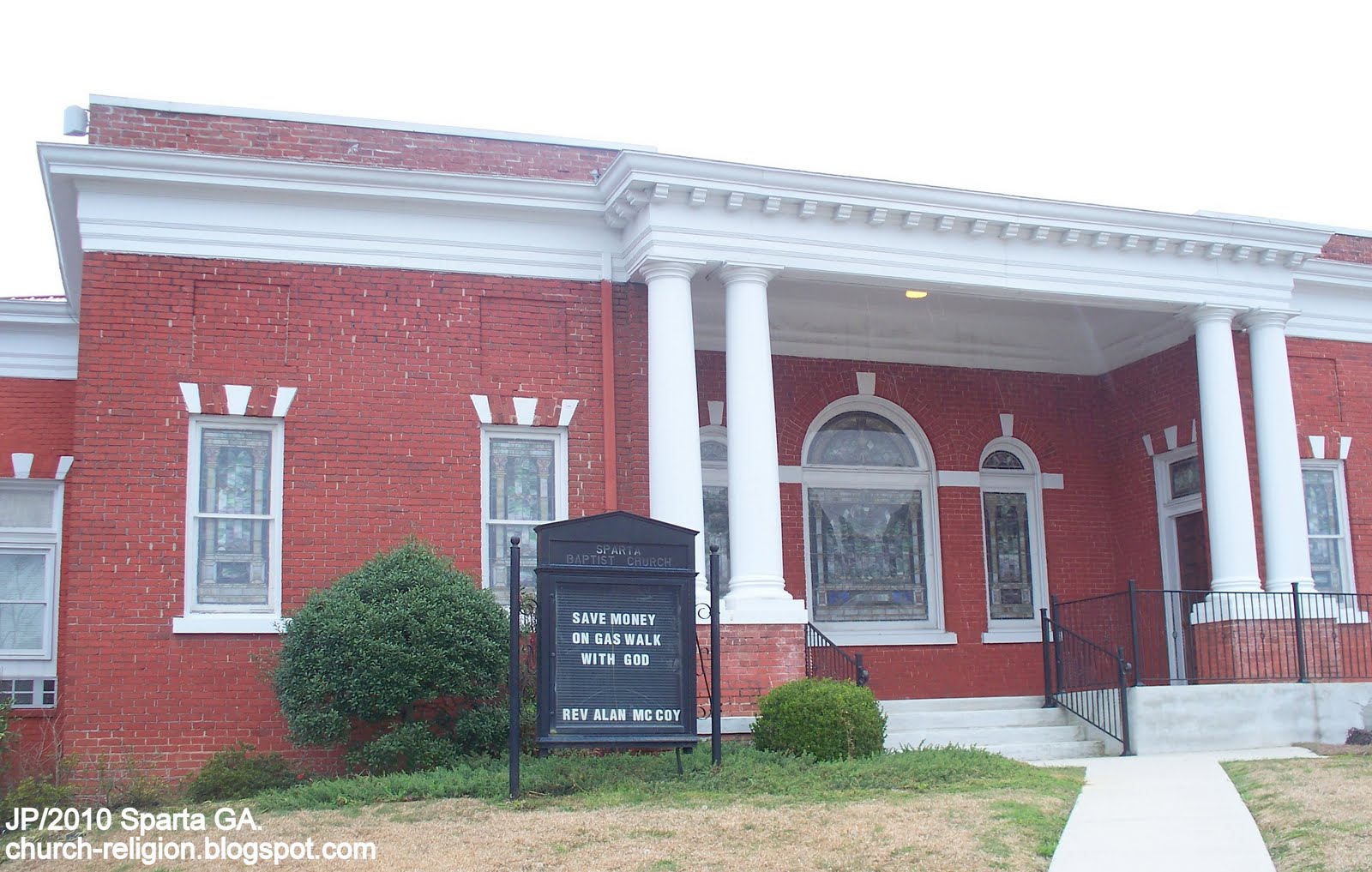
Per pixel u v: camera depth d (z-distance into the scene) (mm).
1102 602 21406
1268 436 19047
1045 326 21406
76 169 15391
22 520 19078
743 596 15641
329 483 15836
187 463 15422
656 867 9570
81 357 15312
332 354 16094
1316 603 18453
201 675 15016
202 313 15750
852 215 16906
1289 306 19266
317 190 16109
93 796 14289
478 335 16641
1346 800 11328
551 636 12172
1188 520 20547
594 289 17156
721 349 19828
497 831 10703
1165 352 20953
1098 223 17906
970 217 17297
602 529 12547
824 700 13945
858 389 20625
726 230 16438
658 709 12344
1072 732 17203
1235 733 16938
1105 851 10070
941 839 10180
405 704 14094
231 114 16266
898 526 20750
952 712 17719
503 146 17266
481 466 16422
